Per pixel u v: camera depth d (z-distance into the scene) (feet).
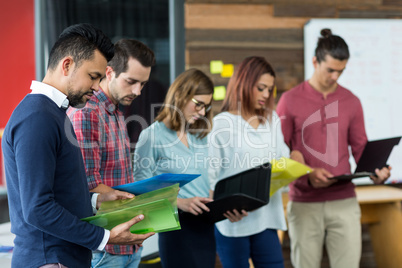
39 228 5.11
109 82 7.29
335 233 10.82
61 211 5.15
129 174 7.54
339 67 10.62
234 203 7.98
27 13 13.42
